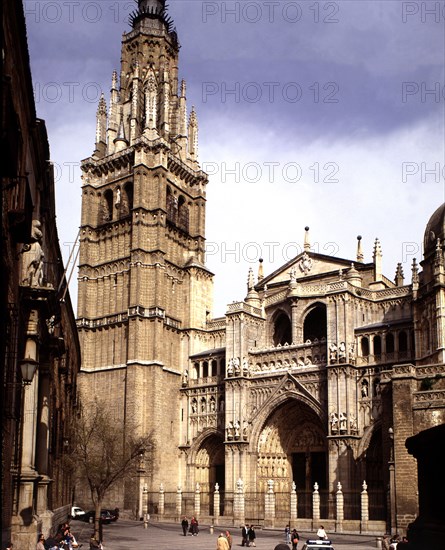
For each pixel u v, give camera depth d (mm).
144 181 105562
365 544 59531
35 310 31125
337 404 82625
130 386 97250
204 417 99500
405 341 83438
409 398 55688
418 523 12102
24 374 25812
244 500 86125
